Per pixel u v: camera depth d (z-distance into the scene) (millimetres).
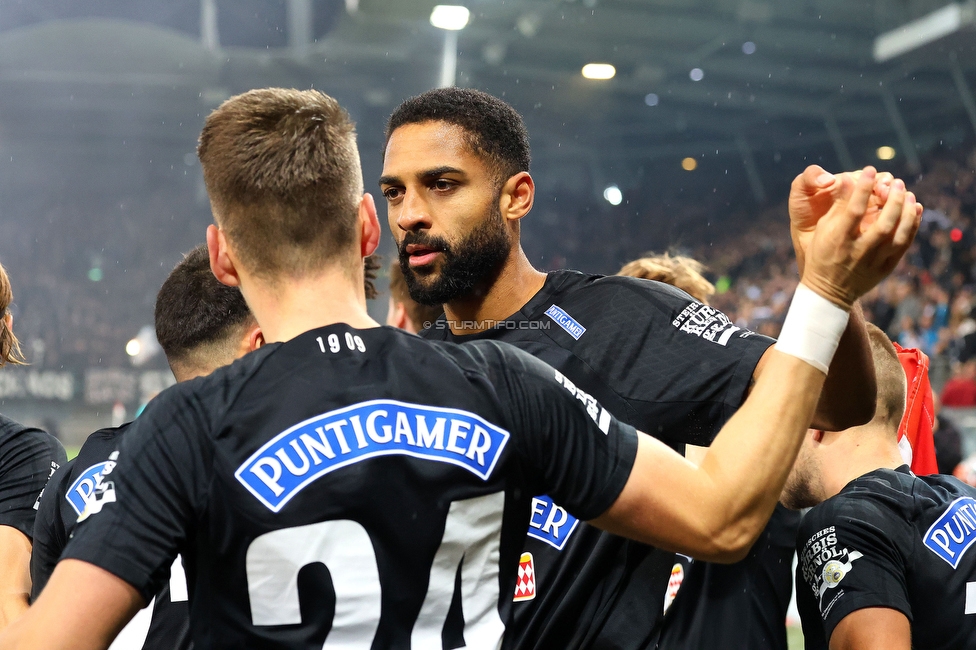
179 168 21891
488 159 1566
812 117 19844
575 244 21828
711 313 1547
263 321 1044
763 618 2049
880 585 1483
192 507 920
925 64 16406
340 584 908
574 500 994
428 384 979
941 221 14828
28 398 17203
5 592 1706
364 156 20984
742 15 15406
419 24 16094
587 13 15594
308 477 919
